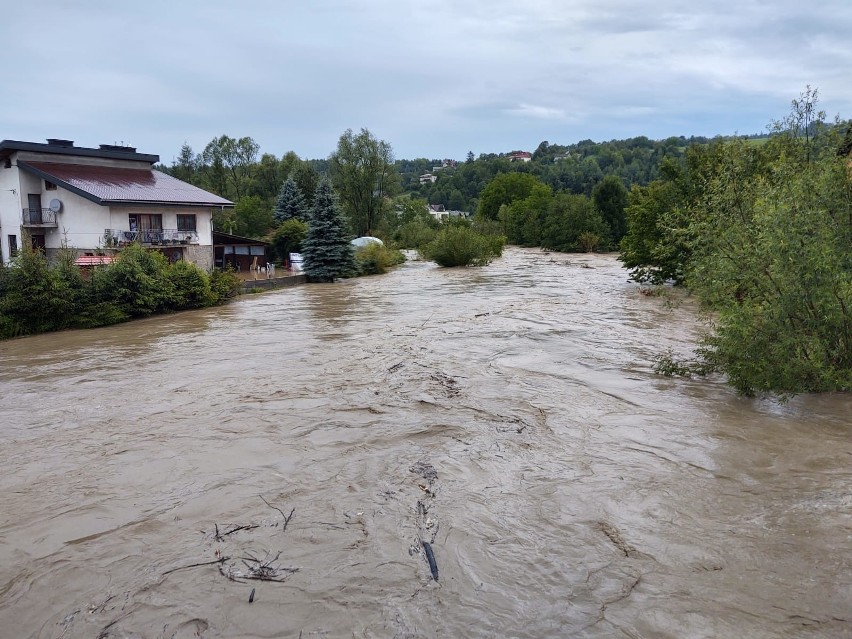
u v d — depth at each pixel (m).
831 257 7.89
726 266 8.53
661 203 22.56
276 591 4.37
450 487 6.05
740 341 8.38
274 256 43.53
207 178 75.06
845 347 8.30
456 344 13.36
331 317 19.11
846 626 3.79
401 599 4.23
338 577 4.52
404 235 64.00
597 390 9.48
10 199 32.38
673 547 4.80
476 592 4.28
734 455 6.64
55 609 4.31
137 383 11.05
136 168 37.34
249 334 16.38
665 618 3.94
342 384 10.24
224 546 5.04
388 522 5.35
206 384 10.69
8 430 8.48
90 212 30.61
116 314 19.98
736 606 4.03
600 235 55.38
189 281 23.20
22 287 18.42
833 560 4.52
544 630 3.86
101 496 6.14
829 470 6.13
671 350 11.70
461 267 40.06
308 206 59.28
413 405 8.86
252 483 6.31
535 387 9.73
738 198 9.59
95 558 4.96
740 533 4.97
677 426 7.68
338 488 6.11
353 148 61.22
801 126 10.68
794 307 8.03
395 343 13.76
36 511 5.86
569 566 4.58
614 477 6.19
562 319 16.56
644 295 22.00
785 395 8.24
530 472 6.38
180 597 4.35
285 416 8.54
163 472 6.70
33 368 12.89
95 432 8.23
